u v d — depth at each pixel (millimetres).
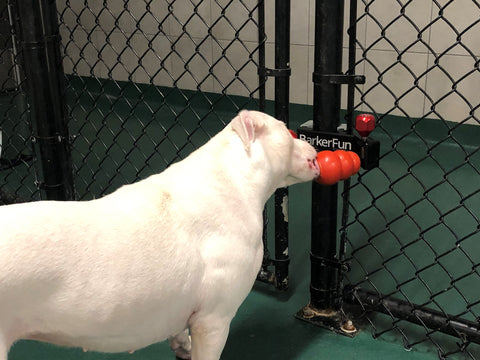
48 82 2748
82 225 1474
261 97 2309
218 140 1832
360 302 2381
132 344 1653
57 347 2309
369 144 2098
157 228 1572
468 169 4020
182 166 1778
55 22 2703
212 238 1685
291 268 2900
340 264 2352
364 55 2057
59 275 1422
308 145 1941
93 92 6570
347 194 2277
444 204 3525
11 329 1416
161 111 5785
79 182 4008
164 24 6051
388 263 2908
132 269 1515
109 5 6332
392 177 3969
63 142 2881
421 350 2262
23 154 4426
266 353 2266
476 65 1846
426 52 4758
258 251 1820
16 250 1363
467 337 2141
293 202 3646
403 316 2275
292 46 5422
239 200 1747
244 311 2539
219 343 1792
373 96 5105
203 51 5910
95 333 1548
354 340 2330
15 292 1365
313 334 2379
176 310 1647
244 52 5680
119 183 3980
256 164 1791
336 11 2047
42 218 1431
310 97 5488
